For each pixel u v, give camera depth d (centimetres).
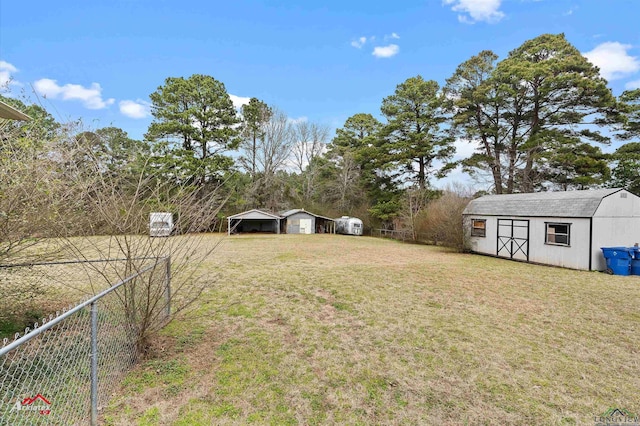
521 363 398
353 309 620
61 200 386
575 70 2006
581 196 1188
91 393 258
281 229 3272
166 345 423
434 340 471
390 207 2845
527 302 684
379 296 719
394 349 438
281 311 600
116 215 339
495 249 1492
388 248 1856
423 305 653
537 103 2130
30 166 374
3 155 375
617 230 1129
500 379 358
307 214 3177
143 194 367
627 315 597
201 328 497
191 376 348
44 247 421
